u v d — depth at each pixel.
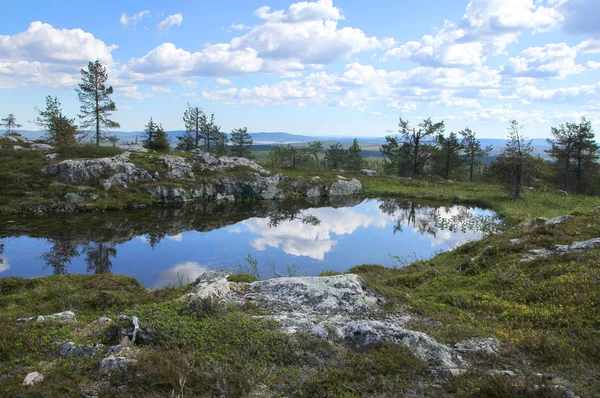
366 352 6.84
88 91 52.44
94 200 35.81
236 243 24.81
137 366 6.17
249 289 10.60
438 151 69.12
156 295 13.34
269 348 6.91
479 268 14.38
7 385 5.82
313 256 21.72
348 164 88.44
